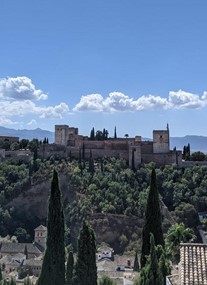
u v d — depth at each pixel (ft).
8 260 575.79
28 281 379.76
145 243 191.11
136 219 647.97
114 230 641.81
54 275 173.99
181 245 127.24
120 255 592.19
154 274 151.12
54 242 175.52
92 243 180.04
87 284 177.17
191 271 115.55
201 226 612.29
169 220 619.26
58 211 176.96
